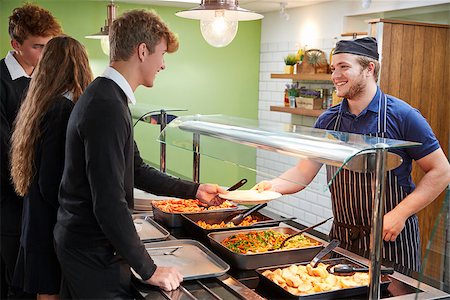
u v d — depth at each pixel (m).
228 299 1.71
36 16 2.40
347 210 2.38
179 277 1.82
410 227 2.38
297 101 4.97
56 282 2.09
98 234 1.83
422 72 3.90
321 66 4.68
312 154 1.61
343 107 2.57
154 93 5.58
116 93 1.79
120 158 1.73
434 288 1.75
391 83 3.76
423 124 2.36
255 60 6.00
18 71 2.50
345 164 1.48
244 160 2.08
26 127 2.00
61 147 1.99
